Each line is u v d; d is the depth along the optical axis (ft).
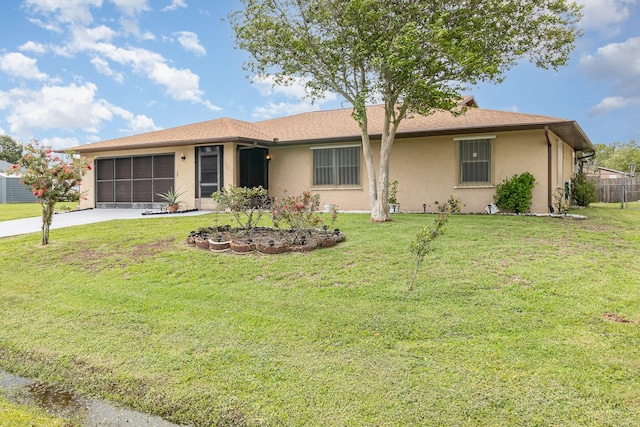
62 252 25.04
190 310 15.15
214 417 8.99
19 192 102.42
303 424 8.46
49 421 9.22
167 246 25.18
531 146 39.11
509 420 8.28
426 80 29.96
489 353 11.05
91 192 55.21
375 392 9.41
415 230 27.96
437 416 8.48
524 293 15.56
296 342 12.17
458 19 29.91
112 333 13.35
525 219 33.63
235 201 27.25
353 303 15.16
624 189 59.31
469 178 41.63
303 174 48.73
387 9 29.22
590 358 10.64
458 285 16.55
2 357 12.29
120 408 9.64
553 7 30.78
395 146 44.55
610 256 20.70
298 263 20.25
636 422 8.11
